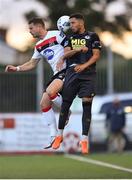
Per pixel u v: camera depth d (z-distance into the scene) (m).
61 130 26.83
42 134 55.94
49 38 27.81
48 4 79.75
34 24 27.88
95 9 79.50
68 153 55.66
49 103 27.70
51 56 27.80
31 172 39.00
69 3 79.56
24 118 56.03
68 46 26.47
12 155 54.91
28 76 67.69
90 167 42.00
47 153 55.69
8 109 67.44
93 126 58.69
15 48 75.31
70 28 26.75
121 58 79.81
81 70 25.95
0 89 67.50
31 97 67.75
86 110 26.58
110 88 71.81
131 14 82.31
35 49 28.36
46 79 68.12
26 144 55.97
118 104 56.59
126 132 58.53
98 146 58.50
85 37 26.36
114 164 44.06
